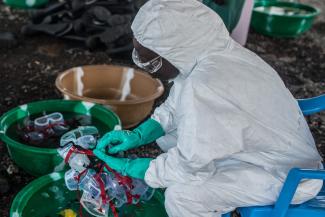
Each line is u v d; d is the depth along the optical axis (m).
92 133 2.14
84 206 1.89
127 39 3.53
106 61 3.52
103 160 1.71
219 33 1.52
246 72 1.51
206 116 1.42
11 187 2.15
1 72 3.21
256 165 1.61
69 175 1.86
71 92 2.51
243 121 1.45
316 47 4.29
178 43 1.46
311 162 1.62
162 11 1.44
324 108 1.82
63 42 3.77
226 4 3.15
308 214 1.61
